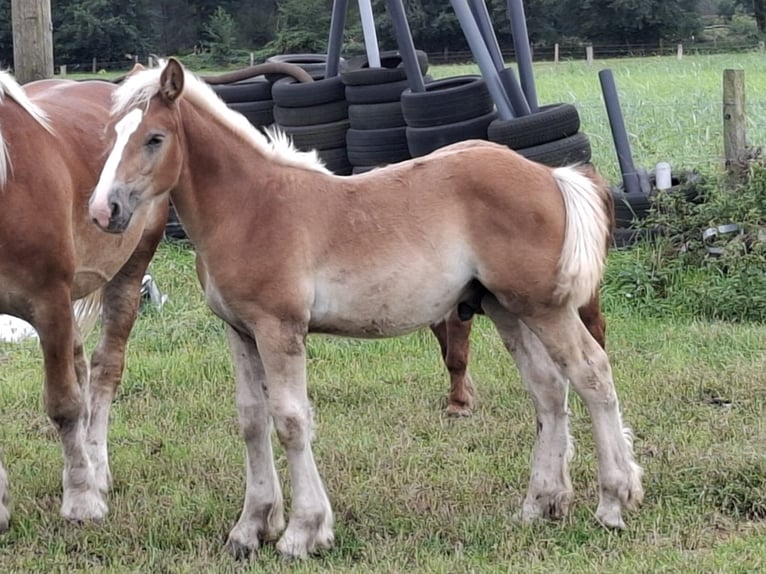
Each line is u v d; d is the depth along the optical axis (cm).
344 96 998
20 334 802
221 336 794
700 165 1051
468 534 455
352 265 434
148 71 420
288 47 3538
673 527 455
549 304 445
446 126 878
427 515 480
